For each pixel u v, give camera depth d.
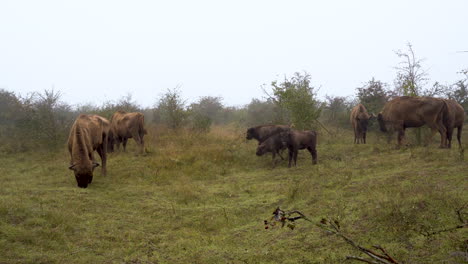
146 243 6.24
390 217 5.90
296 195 8.16
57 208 7.49
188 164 12.44
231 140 16.08
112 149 14.71
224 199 8.78
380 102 18.66
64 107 21.83
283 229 6.36
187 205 8.38
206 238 6.42
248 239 6.23
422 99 12.10
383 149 12.62
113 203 8.32
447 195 6.31
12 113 17.94
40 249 5.68
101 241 6.21
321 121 20.98
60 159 13.39
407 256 4.76
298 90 15.62
